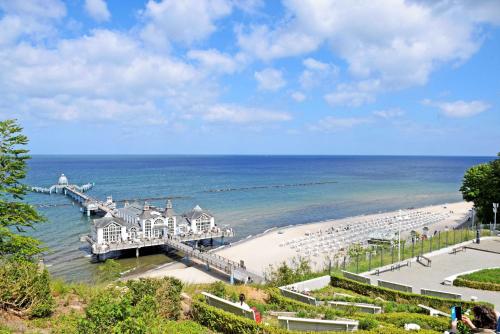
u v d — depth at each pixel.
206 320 19.09
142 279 20.09
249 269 60.09
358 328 18.97
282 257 66.44
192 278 57.44
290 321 18.59
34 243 32.66
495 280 34.09
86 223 101.81
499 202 74.25
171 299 19.19
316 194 163.38
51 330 15.41
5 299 16.09
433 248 49.25
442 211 112.56
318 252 68.31
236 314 19.09
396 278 37.09
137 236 76.06
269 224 103.44
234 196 157.62
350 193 166.88
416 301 29.59
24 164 34.06
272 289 33.25
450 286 34.53
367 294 33.47
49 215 114.00
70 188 162.50
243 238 88.69
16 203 33.78
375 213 115.88
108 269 49.47
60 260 67.62
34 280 17.08
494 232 58.19
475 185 79.44
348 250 64.62
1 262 18.42
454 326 12.68
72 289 21.45
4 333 13.84
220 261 60.69
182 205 135.25
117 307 13.56
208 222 84.25
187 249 69.12
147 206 79.69
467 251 47.91
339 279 36.66
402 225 92.56
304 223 104.31
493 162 79.56
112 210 103.88
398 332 17.25
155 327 14.52
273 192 170.50
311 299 28.59
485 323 12.26
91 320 13.29
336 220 102.31
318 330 18.20
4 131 32.56
